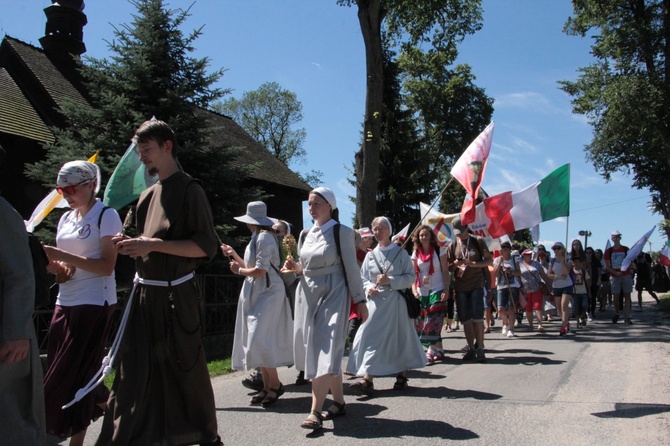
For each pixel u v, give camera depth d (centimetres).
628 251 1316
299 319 519
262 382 634
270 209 2288
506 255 1141
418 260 825
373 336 614
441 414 517
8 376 289
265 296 588
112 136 1197
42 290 315
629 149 3170
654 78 2534
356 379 726
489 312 1237
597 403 536
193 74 1265
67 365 388
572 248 1274
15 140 1466
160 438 345
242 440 454
